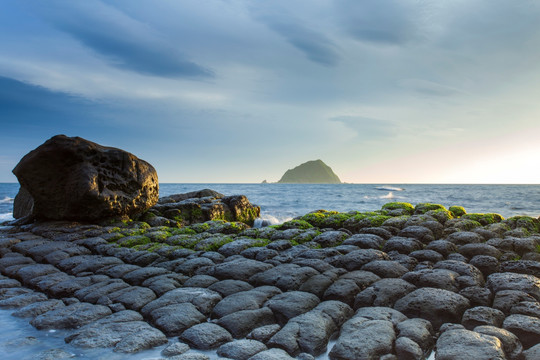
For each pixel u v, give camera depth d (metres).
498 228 10.20
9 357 5.20
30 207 16.72
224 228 12.40
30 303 7.32
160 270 8.34
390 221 10.89
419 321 5.56
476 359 4.38
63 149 12.59
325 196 55.00
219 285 7.30
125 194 13.72
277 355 4.70
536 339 4.95
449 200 46.09
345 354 4.77
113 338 5.55
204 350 5.22
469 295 6.31
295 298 6.42
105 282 7.87
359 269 7.84
